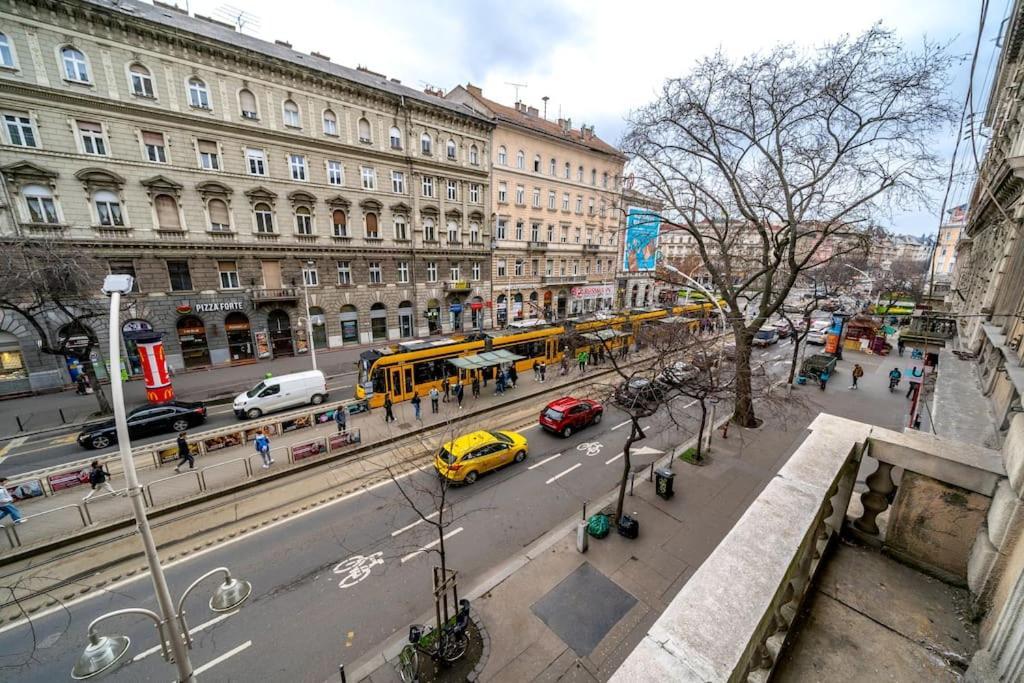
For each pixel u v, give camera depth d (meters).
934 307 36.91
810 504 2.88
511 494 13.02
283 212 27.47
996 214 12.84
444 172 34.03
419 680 7.28
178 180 23.89
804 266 16.05
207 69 23.75
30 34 19.55
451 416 19.30
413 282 34.06
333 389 23.28
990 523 3.12
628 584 9.41
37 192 20.73
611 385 16.14
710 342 19.83
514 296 41.22
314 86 27.19
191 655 7.95
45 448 16.22
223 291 26.17
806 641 3.07
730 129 14.71
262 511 12.30
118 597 9.32
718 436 17.06
